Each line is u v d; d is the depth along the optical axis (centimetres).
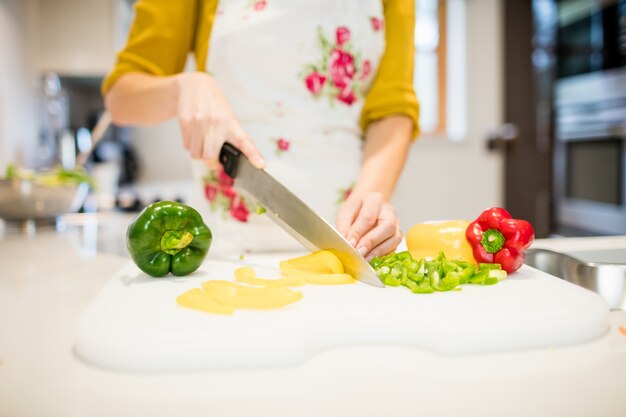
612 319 66
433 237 85
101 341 52
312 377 50
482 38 303
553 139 304
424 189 311
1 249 118
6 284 85
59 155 280
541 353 56
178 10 102
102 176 259
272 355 52
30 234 143
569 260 92
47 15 267
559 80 296
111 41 269
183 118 86
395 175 103
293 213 86
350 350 56
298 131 107
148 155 341
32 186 148
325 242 81
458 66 308
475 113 308
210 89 88
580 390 47
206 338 52
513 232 76
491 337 56
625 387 48
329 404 45
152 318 57
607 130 257
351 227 85
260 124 107
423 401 46
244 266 84
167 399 46
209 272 80
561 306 61
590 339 59
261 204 90
